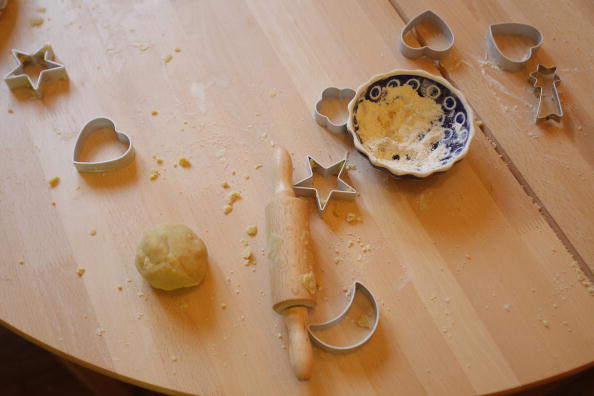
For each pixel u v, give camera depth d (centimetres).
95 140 100
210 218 91
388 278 87
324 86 105
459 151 95
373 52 110
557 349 81
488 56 110
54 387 140
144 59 107
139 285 85
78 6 113
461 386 78
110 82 104
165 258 81
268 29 112
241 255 88
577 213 93
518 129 102
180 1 115
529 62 110
